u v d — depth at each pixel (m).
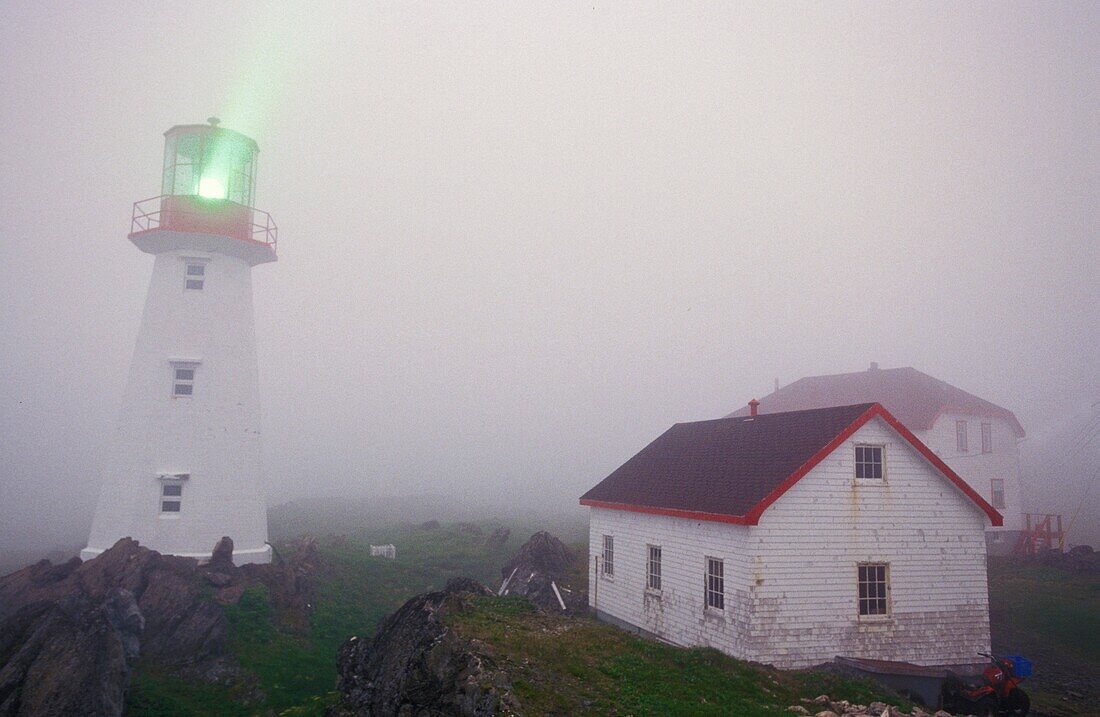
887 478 18.97
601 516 25.62
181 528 27.11
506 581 29.70
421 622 15.61
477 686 12.05
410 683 13.48
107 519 27.27
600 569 25.33
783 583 17.67
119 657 18.02
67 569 24.09
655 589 21.83
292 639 22.69
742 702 13.27
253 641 21.66
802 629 17.66
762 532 17.67
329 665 21.64
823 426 19.50
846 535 18.38
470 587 20.89
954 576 19.19
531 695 11.98
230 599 23.41
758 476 18.98
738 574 17.95
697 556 19.80
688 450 24.45
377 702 13.94
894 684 16.84
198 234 28.69
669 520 21.28
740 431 23.25
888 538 18.73
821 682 15.57
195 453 27.77
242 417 29.36
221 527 27.83
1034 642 23.98
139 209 29.66
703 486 20.77
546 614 18.08
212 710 18.36
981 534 19.61
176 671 19.89
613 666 14.27
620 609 23.67
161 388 28.00
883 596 18.59
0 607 21.27
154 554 24.22
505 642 14.60
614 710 11.95
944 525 19.30
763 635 17.31
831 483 18.44
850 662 17.28
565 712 11.62
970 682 17.22
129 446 27.67
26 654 16.95
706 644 19.08
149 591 22.62
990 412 44.50
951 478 19.28
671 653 15.85
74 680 16.56
